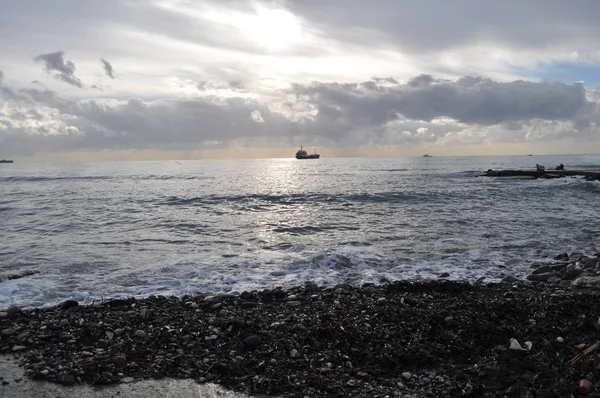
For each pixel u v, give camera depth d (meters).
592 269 12.91
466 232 19.59
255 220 23.64
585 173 54.03
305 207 29.53
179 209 28.91
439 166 123.06
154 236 19.17
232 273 13.18
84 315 9.16
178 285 12.00
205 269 13.62
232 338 7.80
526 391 5.92
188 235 19.45
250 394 6.04
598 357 6.62
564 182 46.03
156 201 33.47
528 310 8.99
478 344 7.45
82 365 6.70
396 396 5.90
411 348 7.20
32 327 8.42
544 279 12.27
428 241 17.69
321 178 66.81
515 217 23.72
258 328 8.16
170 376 6.51
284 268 13.72
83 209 28.64
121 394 6.02
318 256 14.42
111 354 7.12
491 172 66.19
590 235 18.89
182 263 14.34
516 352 7.09
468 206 28.66
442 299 10.09
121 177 72.12
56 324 8.57
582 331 7.85
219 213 26.81
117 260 14.76
